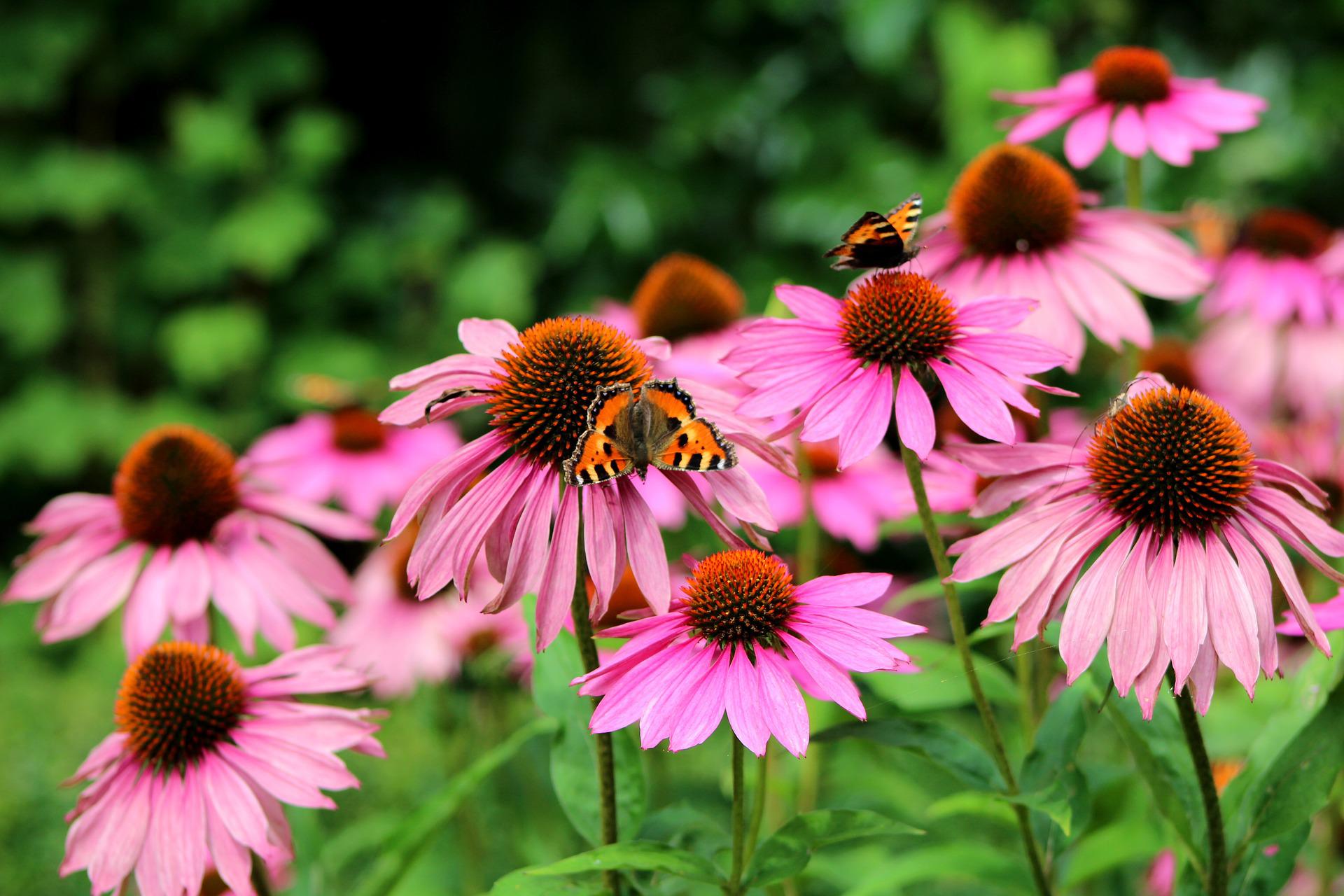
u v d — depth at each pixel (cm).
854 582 91
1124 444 91
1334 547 90
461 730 132
